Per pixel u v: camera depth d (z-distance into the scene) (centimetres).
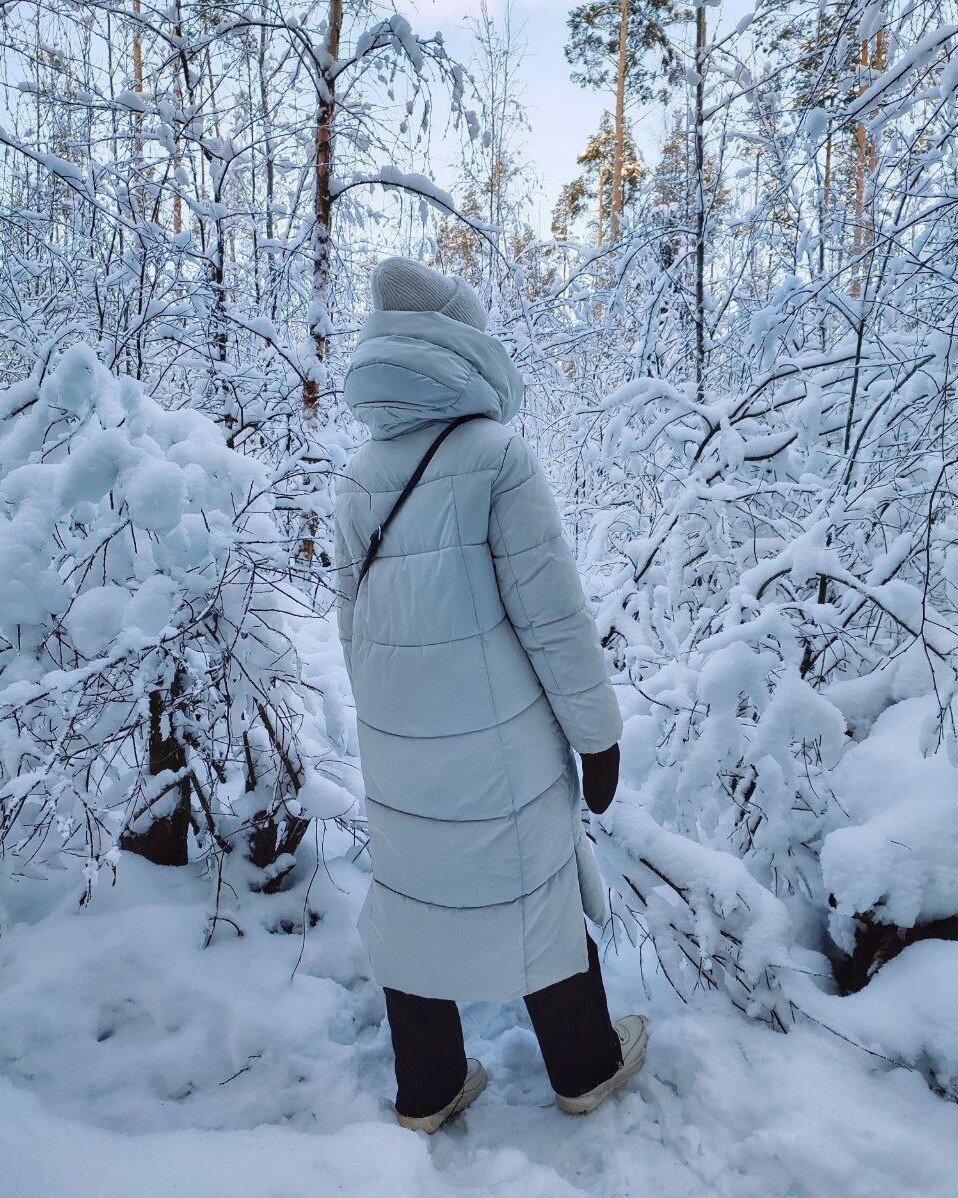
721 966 166
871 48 288
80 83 309
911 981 156
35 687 146
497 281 430
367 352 130
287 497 227
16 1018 153
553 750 135
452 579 125
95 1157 127
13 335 310
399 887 137
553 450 406
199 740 177
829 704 187
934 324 239
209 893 190
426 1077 141
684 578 260
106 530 159
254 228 373
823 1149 129
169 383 349
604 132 1380
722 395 365
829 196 323
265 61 374
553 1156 139
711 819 200
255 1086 151
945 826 167
